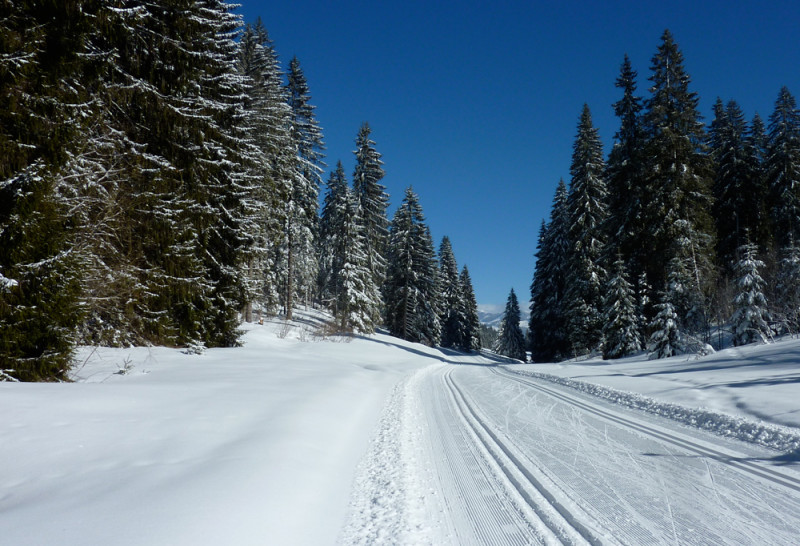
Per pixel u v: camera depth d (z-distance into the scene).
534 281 39.97
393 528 3.60
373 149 35.94
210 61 15.15
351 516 3.85
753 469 4.78
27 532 2.82
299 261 37.69
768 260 20.73
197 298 15.26
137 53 11.75
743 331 16.23
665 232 21.36
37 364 7.82
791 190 26.50
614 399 9.60
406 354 27.19
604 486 4.45
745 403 7.37
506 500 4.18
